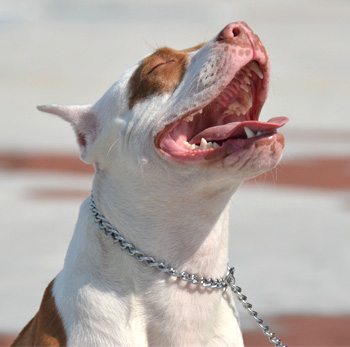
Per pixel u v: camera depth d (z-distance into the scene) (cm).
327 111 3006
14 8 7238
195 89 687
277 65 4206
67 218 1697
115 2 7969
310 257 1423
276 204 1830
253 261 1394
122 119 738
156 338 719
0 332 1080
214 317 733
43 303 745
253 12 7619
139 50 4744
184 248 715
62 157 2292
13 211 1744
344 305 1189
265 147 643
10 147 2409
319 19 7006
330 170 2119
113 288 709
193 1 8519
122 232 717
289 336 1068
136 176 711
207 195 697
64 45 5044
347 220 1686
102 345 693
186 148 687
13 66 4247
